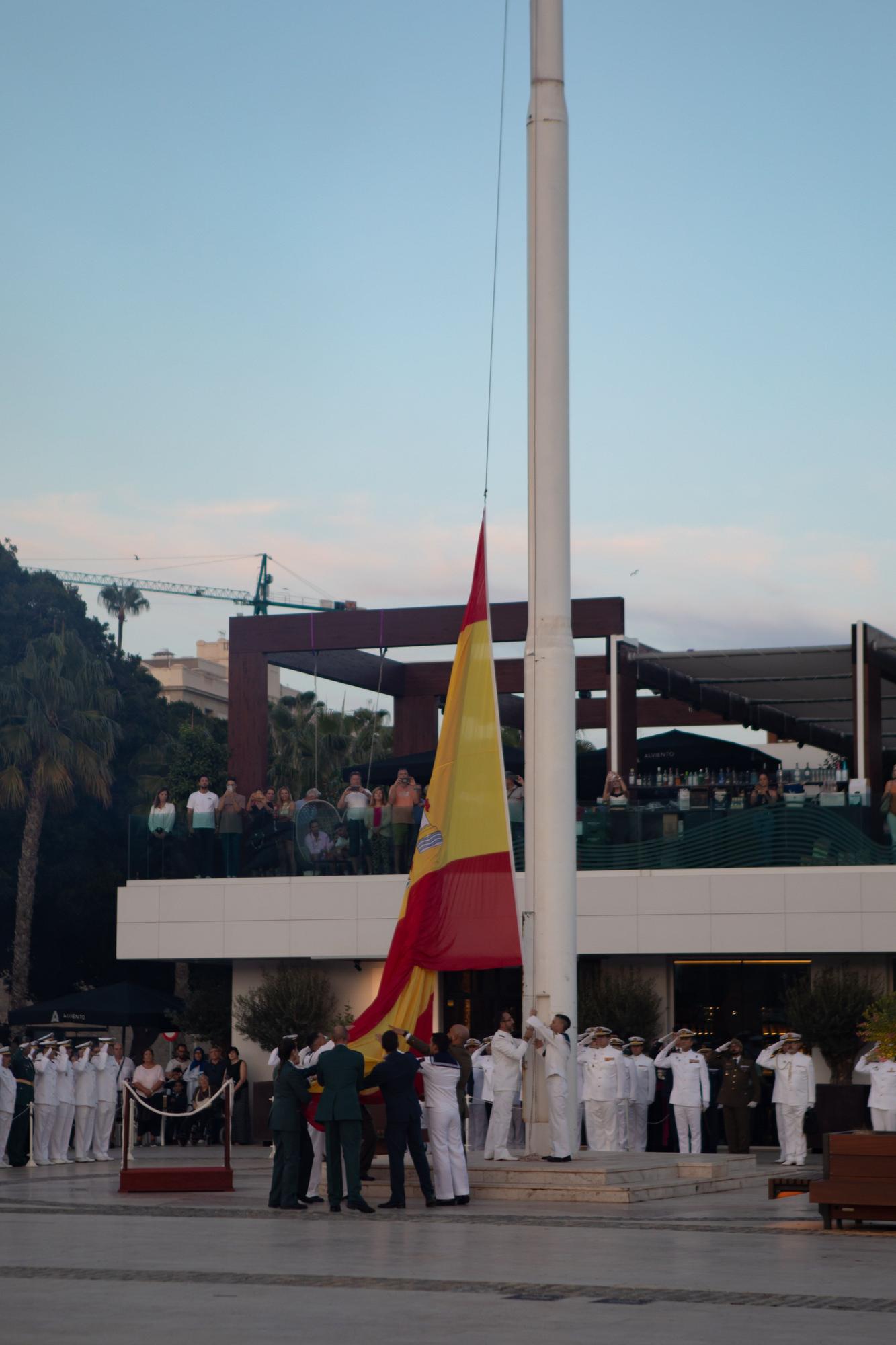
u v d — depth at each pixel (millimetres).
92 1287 12812
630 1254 14914
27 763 56312
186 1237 16562
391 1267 14000
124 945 38031
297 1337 10352
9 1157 29359
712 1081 30484
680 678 38188
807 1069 27531
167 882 38000
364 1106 21922
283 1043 20625
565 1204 20344
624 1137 27781
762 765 39719
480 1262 14320
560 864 23203
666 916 34500
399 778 36844
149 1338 10289
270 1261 14477
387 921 36375
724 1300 12062
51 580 63000
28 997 55188
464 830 23906
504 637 43375
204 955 37500
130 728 62594
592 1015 33781
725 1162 23453
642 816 35125
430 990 24000
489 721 24188
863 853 33531
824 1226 17328
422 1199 21000
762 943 33812
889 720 41875
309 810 37469
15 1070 29203
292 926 37000
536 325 23953
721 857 34469
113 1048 32938
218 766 62219
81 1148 30641
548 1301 11992
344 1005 38156
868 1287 12750
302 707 80000
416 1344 10078
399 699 49219
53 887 57750
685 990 35875
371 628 43656
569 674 23609
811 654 36062
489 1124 25469
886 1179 17047
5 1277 13469
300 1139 20375
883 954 34500
